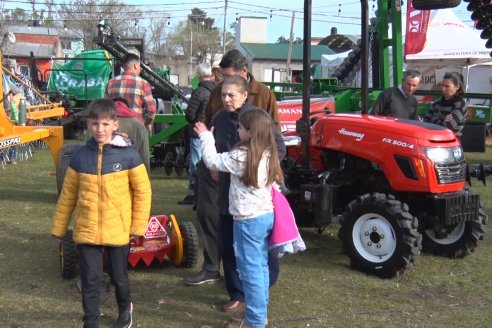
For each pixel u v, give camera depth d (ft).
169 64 178.60
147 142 16.38
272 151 11.88
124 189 12.23
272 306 14.51
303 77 18.22
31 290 15.21
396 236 16.14
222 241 13.75
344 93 31.19
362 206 16.79
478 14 20.31
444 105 21.83
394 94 20.38
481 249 19.70
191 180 25.07
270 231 12.23
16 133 24.56
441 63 59.77
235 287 13.98
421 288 15.97
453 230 18.45
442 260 18.39
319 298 15.08
